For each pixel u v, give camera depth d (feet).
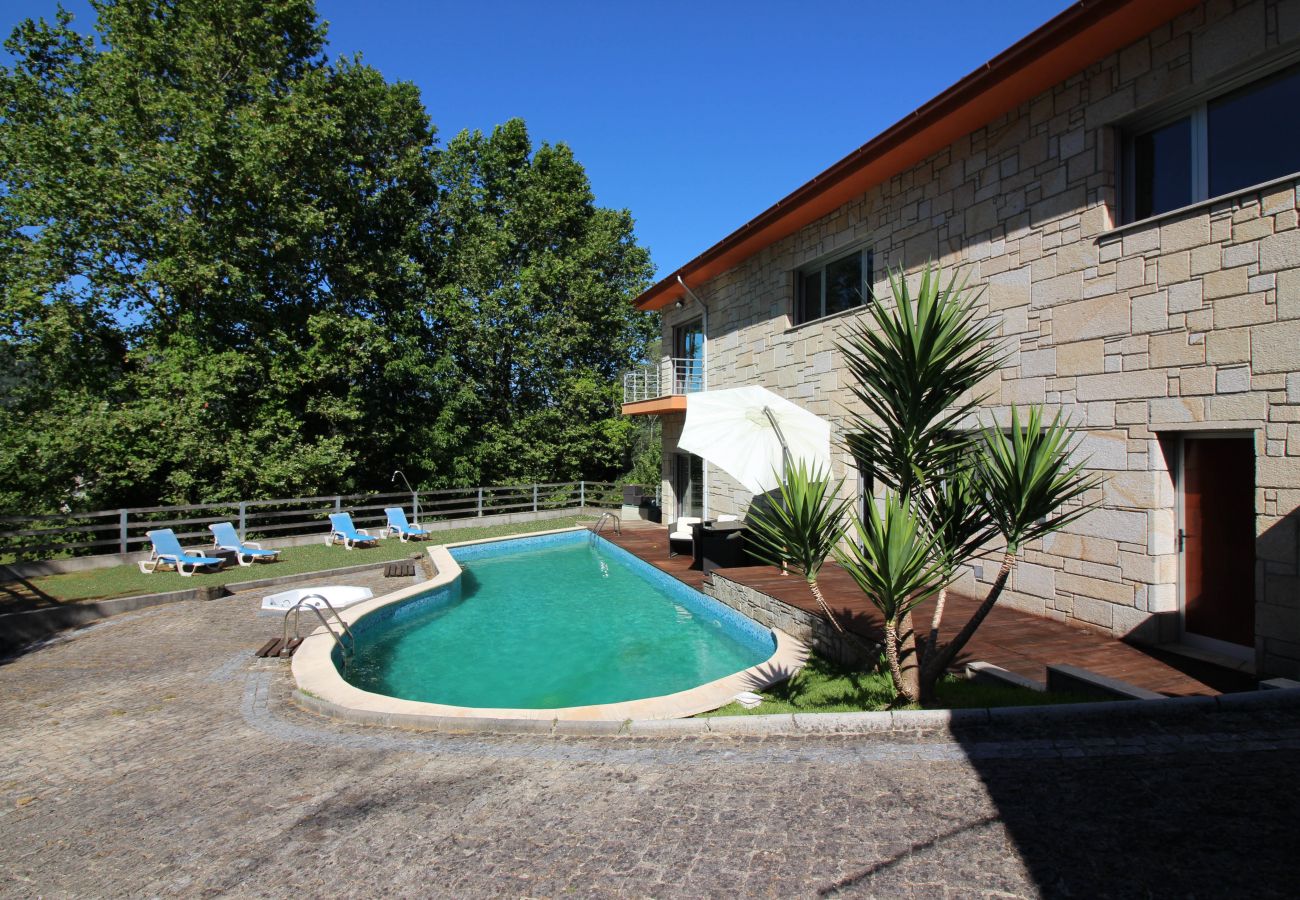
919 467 14.80
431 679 23.95
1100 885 8.18
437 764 14.15
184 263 54.49
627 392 65.62
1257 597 17.37
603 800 11.73
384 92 72.28
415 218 79.97
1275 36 17.13
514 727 16.15
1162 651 19.74
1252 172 18.49
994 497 13.98
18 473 47.91
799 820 10.43
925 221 29.91
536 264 87.92
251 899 9.50
